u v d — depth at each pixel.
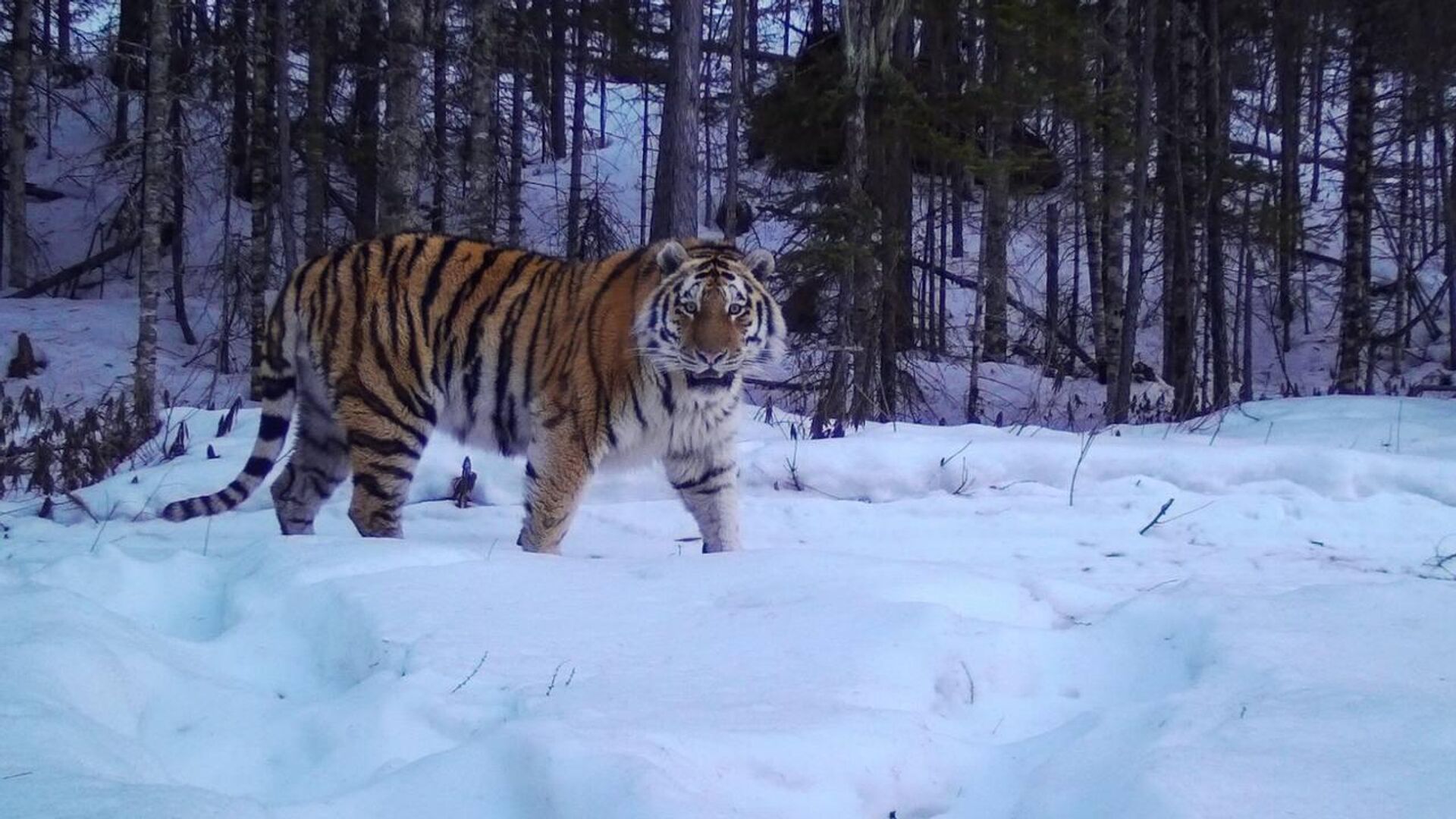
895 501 8.66
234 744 3.95
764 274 7.14
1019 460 9.31
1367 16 20.42
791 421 12.15
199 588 5.91
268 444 7.38
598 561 5.88
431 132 20.75
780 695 3.98
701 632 4.67
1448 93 24.06
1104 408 20.72
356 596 5.06
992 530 7.65
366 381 7.14
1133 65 21.94
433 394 7.24
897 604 4.73
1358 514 7.71
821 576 5.40
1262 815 2.95
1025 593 5.40
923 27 21.25
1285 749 3.31
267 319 7.48
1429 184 31.77
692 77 15.60
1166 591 5.29
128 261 27.33
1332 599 4.79
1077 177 23.48
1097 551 7.00
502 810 3.25
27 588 5.11
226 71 22.03
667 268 6.73
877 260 18.41
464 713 3.89
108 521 8.57
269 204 21.92
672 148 15.59
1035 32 18.64
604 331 6.79
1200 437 11.31
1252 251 23.45
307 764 3.83
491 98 21.06
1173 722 3.58
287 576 5.55
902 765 3.53
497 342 7.07
